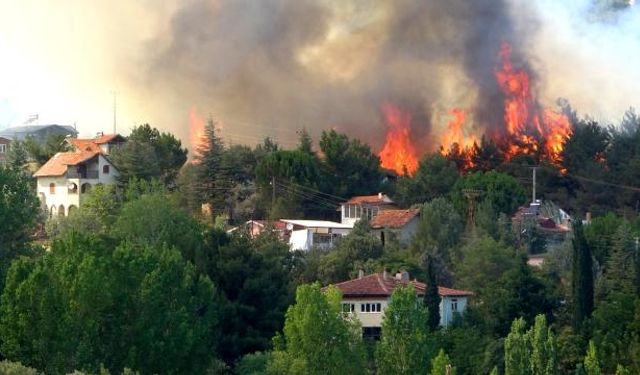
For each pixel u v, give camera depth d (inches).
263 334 6643.7
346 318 6304.1
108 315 5600.4
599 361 6515.8
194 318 5940.0
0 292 6250.0
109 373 4958.2
